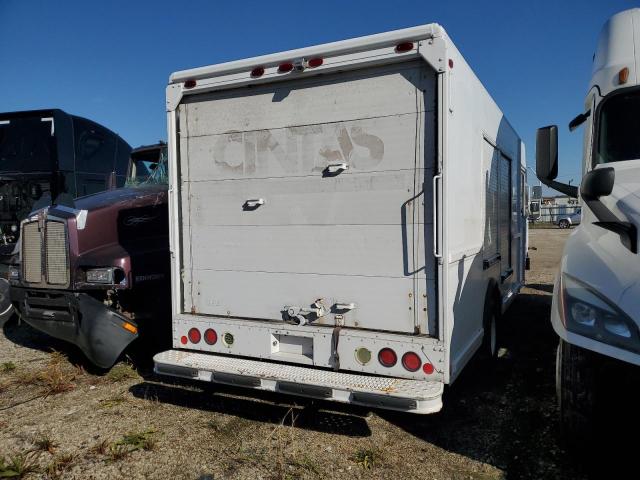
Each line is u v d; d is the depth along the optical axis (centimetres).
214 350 426
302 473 334
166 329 538
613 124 420
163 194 599
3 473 330
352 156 374
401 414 427
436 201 344
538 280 1164
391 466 343
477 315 456
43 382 509
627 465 324
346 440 381
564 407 329
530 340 653
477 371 517
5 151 866
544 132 447
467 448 368
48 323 527
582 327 303
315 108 386
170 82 441
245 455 358
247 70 404
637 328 280
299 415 427
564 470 333
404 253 360
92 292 518
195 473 335
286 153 398
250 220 415
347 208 377
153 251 528
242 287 421
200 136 435
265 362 404
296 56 382
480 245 466
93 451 365
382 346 361
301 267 395
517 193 743
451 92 353
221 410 439
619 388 306
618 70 425
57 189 830
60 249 512
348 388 342
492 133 525
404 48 348
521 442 374
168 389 489
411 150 356
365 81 369
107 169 957
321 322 388
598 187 336
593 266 324
